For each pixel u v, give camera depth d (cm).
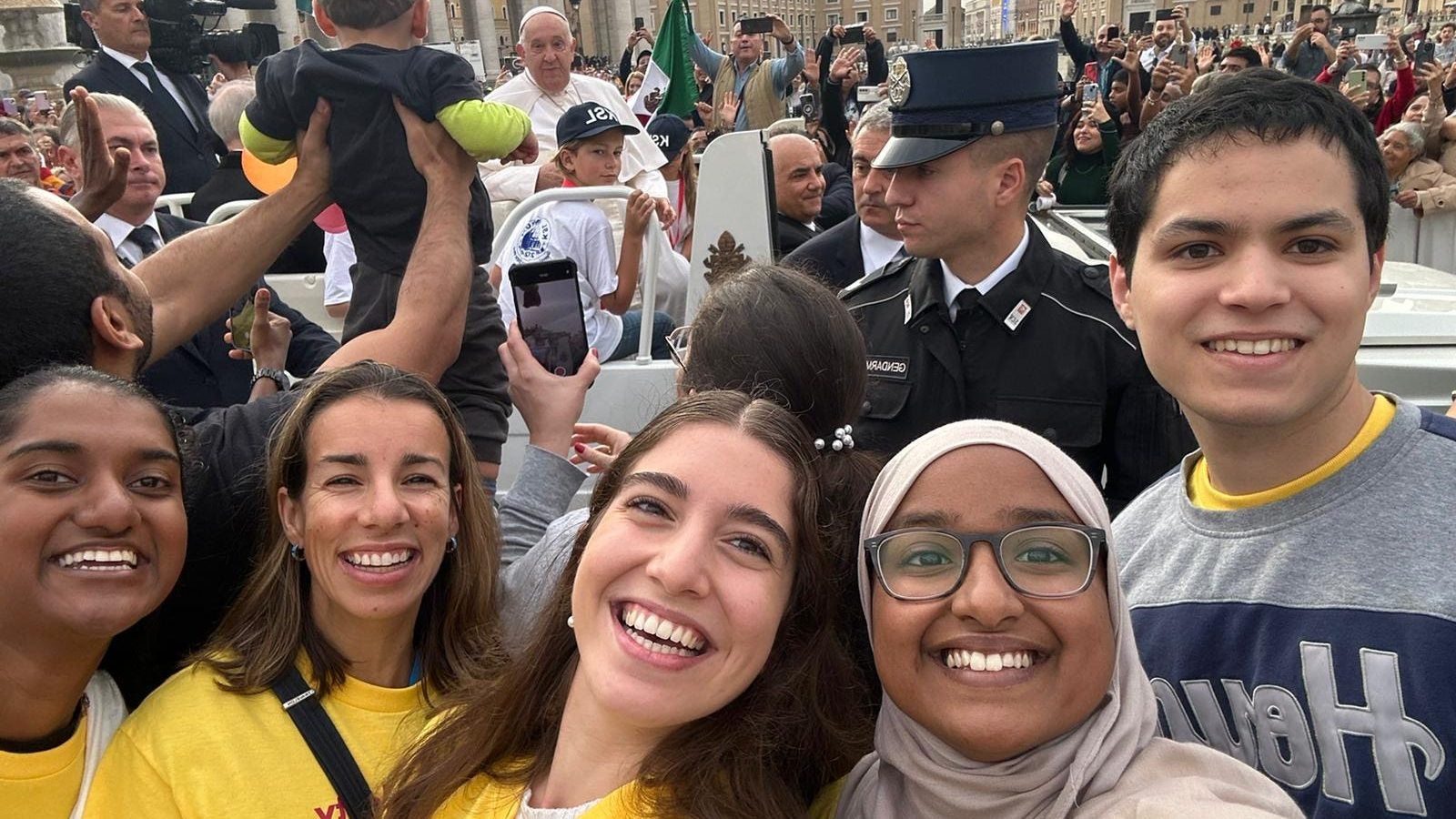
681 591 127
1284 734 136
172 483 150
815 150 505
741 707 138
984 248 256
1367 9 1964
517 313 271
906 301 271
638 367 358
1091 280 261
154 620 180
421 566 172
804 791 151
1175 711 148
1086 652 121
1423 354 346
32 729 145
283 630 168
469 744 154
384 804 153
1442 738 124
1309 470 141
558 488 225
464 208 238
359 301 257
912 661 126
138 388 150
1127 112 838
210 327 345
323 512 165
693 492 132
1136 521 168
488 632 187
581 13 4891
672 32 817
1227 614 144
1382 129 983
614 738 139
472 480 186
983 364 256
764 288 178
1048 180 681
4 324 150
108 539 141
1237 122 133
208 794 152
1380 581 132
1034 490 126
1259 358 133
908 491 130
